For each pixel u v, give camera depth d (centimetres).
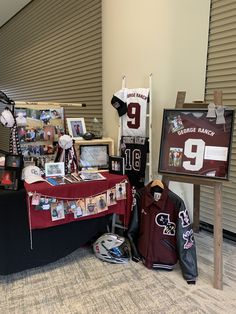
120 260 250
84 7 399
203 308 194
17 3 563
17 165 230
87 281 225
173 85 293
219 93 229
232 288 217
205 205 319
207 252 271
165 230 238
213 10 288
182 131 237
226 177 214
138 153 298
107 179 259
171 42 284
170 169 238
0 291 212
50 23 500
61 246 248
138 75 307
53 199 229
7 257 220
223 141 220
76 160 274
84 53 414
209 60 299
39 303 198
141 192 257
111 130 340
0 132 733
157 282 223
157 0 282
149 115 296
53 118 280
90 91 412
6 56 738
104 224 277
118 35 320
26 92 647
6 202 214
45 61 539
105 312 189
